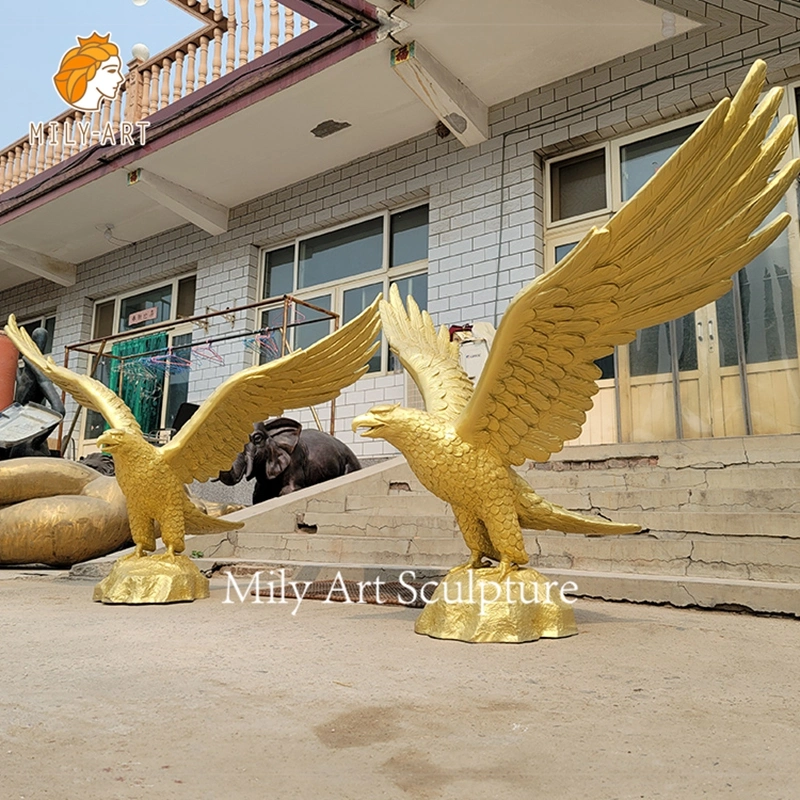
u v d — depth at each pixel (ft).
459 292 27.02
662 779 4.22
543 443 8.84
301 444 23.72
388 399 29.07
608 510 14.74
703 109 23.30
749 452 15.38
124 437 11.82
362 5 22.88
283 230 33.09
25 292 45.06
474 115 26.37
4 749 4.75
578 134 25.00
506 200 26.43
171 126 29.01
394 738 4.99
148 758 4.58
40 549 17.84
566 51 24.14
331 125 28.40
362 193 30.60
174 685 6.48
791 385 20.86
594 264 7.51
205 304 35.29
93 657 7.66
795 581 11.16
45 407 24.80
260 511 18.21
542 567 13.42
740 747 4.80
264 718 5.46
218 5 28.86
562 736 5.03
